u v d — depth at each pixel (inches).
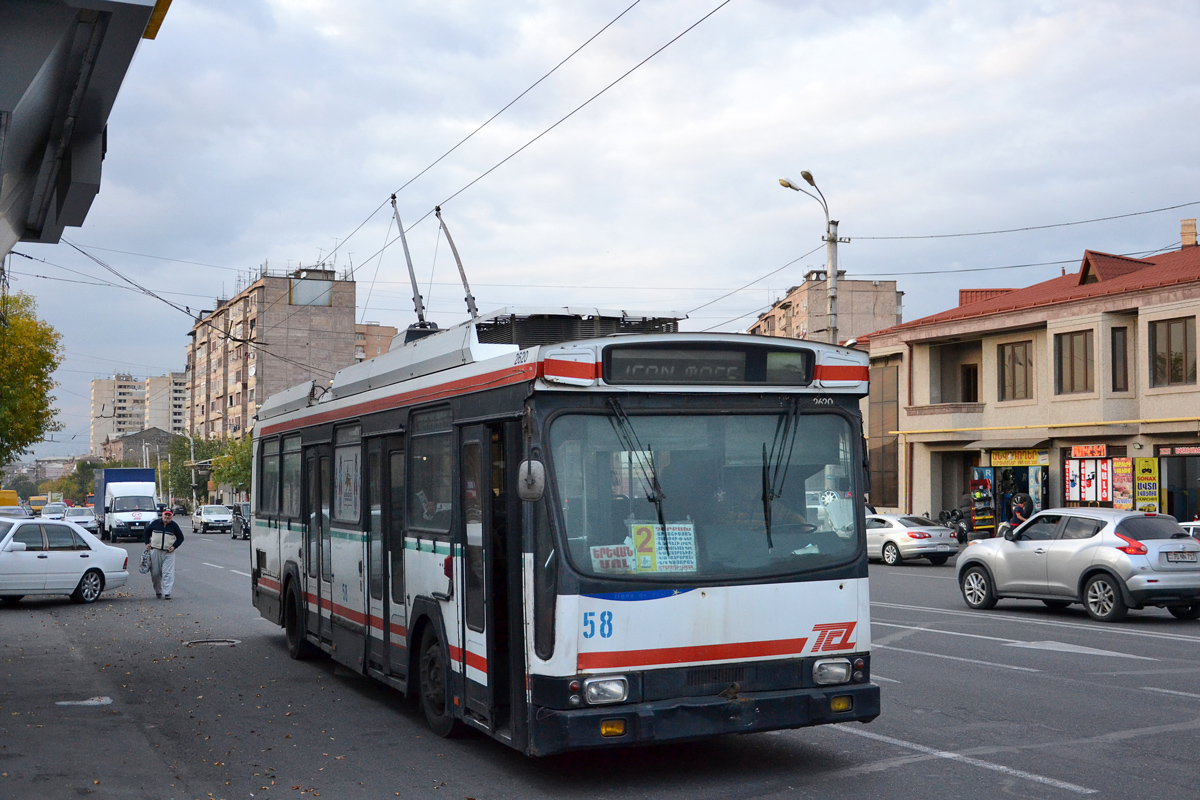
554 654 255.3
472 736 338.3
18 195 458.9
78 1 326.3
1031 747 313.6
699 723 261.0
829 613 281.0
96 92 400.2
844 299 3073.3
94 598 832.9
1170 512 1182.3
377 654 383.2
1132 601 608.1
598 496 263.7
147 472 2087.8
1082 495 1280.8
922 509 1518.2
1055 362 1309.1
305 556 486.9
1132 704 377.1
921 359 1539.1
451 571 311.0
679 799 264.1
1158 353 1186.6
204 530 2434.8
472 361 313.0
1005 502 1395.2
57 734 353.4
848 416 293.3
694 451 274.5
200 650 556.4
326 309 3865.7
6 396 1659.7
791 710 270.7
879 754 307.1
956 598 784.3
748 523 276.8
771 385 284.0
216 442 4025.6
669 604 264.2
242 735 349.4
